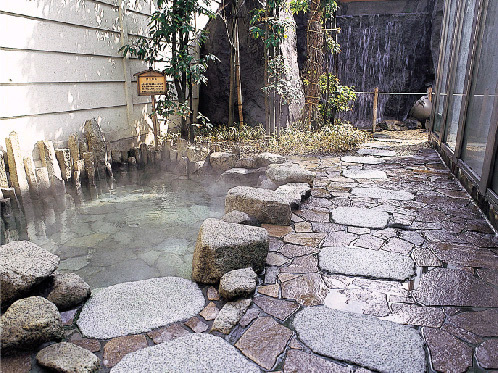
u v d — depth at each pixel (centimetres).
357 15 1069
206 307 206
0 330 162
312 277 233
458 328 185
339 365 162
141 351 169
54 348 168
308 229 305
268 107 672
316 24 693
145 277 248
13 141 368
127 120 581
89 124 475
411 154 600
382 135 806
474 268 242
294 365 162
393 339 177
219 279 226
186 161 526
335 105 788
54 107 446
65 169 434
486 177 320
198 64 586
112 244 301
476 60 397
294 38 804
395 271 238
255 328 186
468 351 170
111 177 498
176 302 209
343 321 190
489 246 272
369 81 1088
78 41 473
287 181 411
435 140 631
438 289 219
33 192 392
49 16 426
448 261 251
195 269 229
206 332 185
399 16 1037
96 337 182
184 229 333
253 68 723
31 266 205
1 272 196
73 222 349
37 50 415
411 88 1059
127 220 355
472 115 400
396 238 287
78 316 198
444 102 572
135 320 194
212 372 157
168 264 266
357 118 1101
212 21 734
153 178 510
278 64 654
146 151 555
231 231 242
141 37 566
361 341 176
